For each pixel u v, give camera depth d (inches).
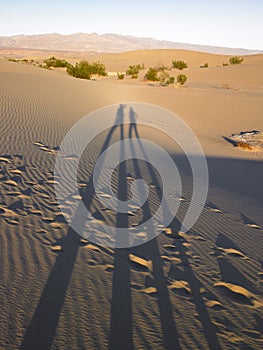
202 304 119.8
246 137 555.2
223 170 351.3
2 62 1059.3
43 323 98.7
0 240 143.1
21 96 576.4
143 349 94.8
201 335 104.0
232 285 134.6
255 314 118.0
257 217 218.8
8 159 266.5
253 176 339.9
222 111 788.0
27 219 168.4
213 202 240.8
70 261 135.8
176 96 966.4
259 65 2177.7
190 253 158.2
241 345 101.8
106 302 113.2
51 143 338.6
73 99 649.6
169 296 121.7
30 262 130.4
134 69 2117.4
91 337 96.4
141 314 109.7
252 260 158.6
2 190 201.5
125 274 132.6
